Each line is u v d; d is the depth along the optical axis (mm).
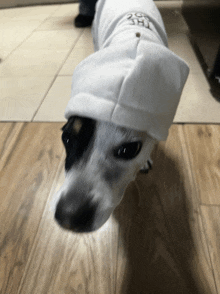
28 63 1659
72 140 491
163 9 2381
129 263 685
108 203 504
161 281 651
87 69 530
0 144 1067
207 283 642
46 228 776
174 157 956
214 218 764
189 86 1293
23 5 3146
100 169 490
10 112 1229
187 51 1618
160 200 821
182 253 696
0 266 703
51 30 2186
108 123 466
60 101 1275
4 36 2164
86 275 670
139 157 543
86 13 2133
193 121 1090
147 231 747
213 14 1247
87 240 737
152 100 477
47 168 953
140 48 489
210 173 890
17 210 831
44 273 683
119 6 827
